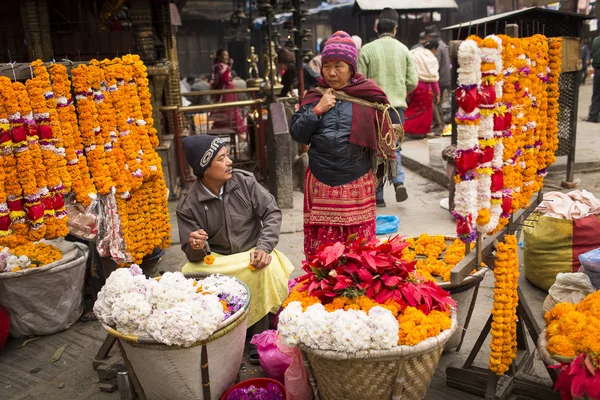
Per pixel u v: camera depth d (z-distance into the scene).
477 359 3.10
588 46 15.12
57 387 3.12
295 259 4.70
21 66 2.77
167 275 2.56
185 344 2.41
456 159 2.31
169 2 7.14
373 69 5.84
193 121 9.41
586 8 10.61
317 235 3.42
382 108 3.22
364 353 2.17
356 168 3.27
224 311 2.64
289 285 3.35
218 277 2.92
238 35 18.81
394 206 6.05
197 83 13.47
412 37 14.52
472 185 2.29
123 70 3.15
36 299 3.55
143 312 2.44
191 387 2.55
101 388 3.06
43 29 6.62
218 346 2.54
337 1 16.30
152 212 3.46
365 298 2.39
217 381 2.63
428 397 2.83
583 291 3.32
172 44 7.46
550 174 6.66
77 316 3.80
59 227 2.90
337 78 3.22
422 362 2.29
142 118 3.33
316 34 20.58
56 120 2.85
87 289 4.26
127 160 3.24
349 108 3.22
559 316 2.40
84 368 3.29
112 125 3.14
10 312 3.57
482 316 3.60
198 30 21.77
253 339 3.00
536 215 3.96
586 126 9.32
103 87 3.12
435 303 2.49
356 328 2.17
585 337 2.20
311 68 8.02
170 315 2.40
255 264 3.12
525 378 2.72
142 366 2.54
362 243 2.58
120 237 3.23
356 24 15.62
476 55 2.18
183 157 7.07
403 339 2.21
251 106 7.27
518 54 2.49
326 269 2.55
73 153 2.95
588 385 2.12
